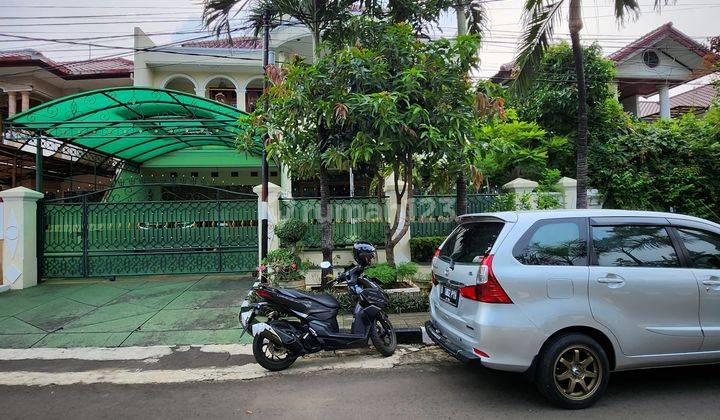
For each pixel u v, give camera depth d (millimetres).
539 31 7598
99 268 9164
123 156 14609
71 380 4352
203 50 15727
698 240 3893
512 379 4164
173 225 9336
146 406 3729
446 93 6551
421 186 7930
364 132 6094
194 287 8344
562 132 12422
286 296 4680
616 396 3709
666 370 4293
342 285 6859
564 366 3477
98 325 6125
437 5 8438
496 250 3541
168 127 11227
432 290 4570
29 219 8641
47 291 8133
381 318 5062
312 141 6992
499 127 10758
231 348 5254
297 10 8031
